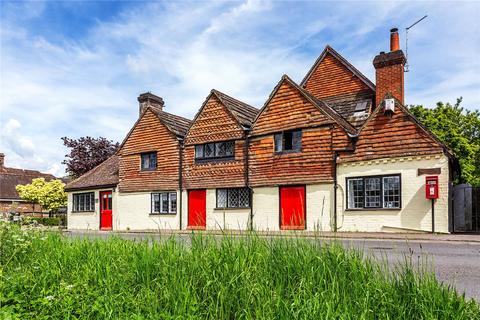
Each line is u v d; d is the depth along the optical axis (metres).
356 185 16.69
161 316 3.62
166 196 23.09
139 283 4.73
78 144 36.25
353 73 21.06
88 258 5.89
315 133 17.91
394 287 3.89
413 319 3.41
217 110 21.42
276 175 18.88
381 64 19.06
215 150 21.42
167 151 23.20
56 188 34.91
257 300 3.70
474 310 3.53
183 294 3.87
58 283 5.04
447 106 27.97
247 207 19.62
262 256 4.65
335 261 4.37
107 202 25.83
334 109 20.38
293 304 3.39
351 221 16.48
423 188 15.10
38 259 6.44
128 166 25.00
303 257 4.49
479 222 16.20
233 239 5.34
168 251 5.17
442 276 6.82
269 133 19.36
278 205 18.66
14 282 4.94
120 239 7.32
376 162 16.20
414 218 15.20
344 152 17.06
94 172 28.64
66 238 8.41
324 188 17.39
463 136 27.94
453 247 10.89
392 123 16.02
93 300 4.21
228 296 3.84
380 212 15.90
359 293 3.77
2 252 6.83
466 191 16.56
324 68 22.22
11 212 9.34
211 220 20.91
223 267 4.43
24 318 3.87
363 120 18.66
